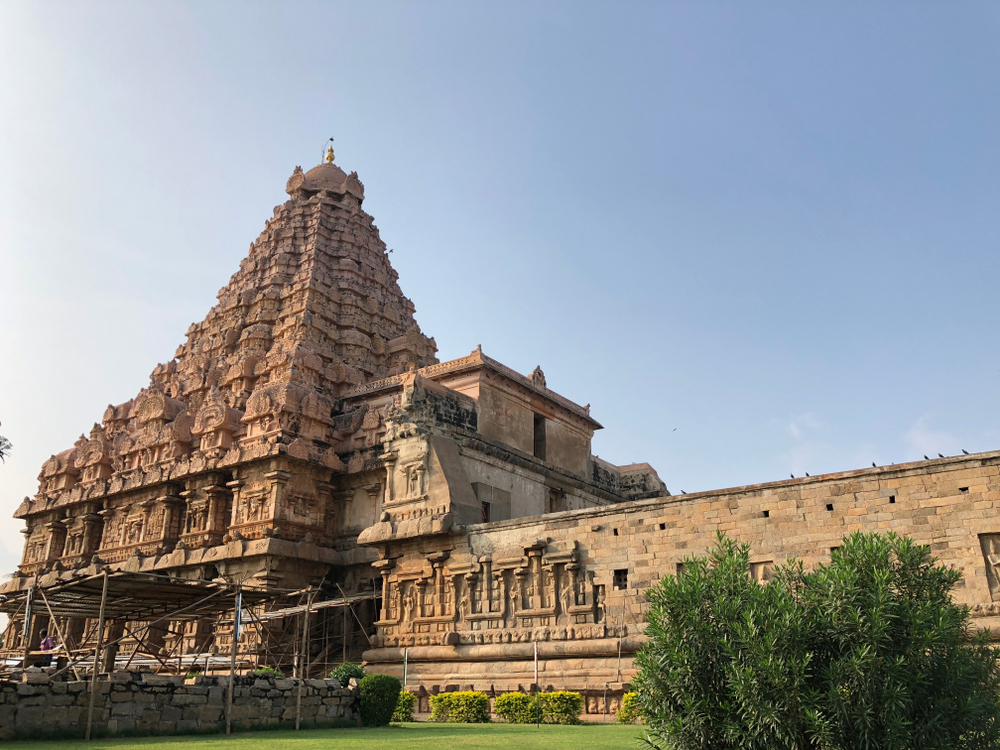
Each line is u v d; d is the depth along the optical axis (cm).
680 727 1324
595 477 5759
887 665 1238
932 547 2623
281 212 7500
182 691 2053
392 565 4106
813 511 2884
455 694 2970
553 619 3444
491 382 4825
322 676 4194
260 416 5022
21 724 1741
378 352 6662
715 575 1450
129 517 5744
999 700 1315
